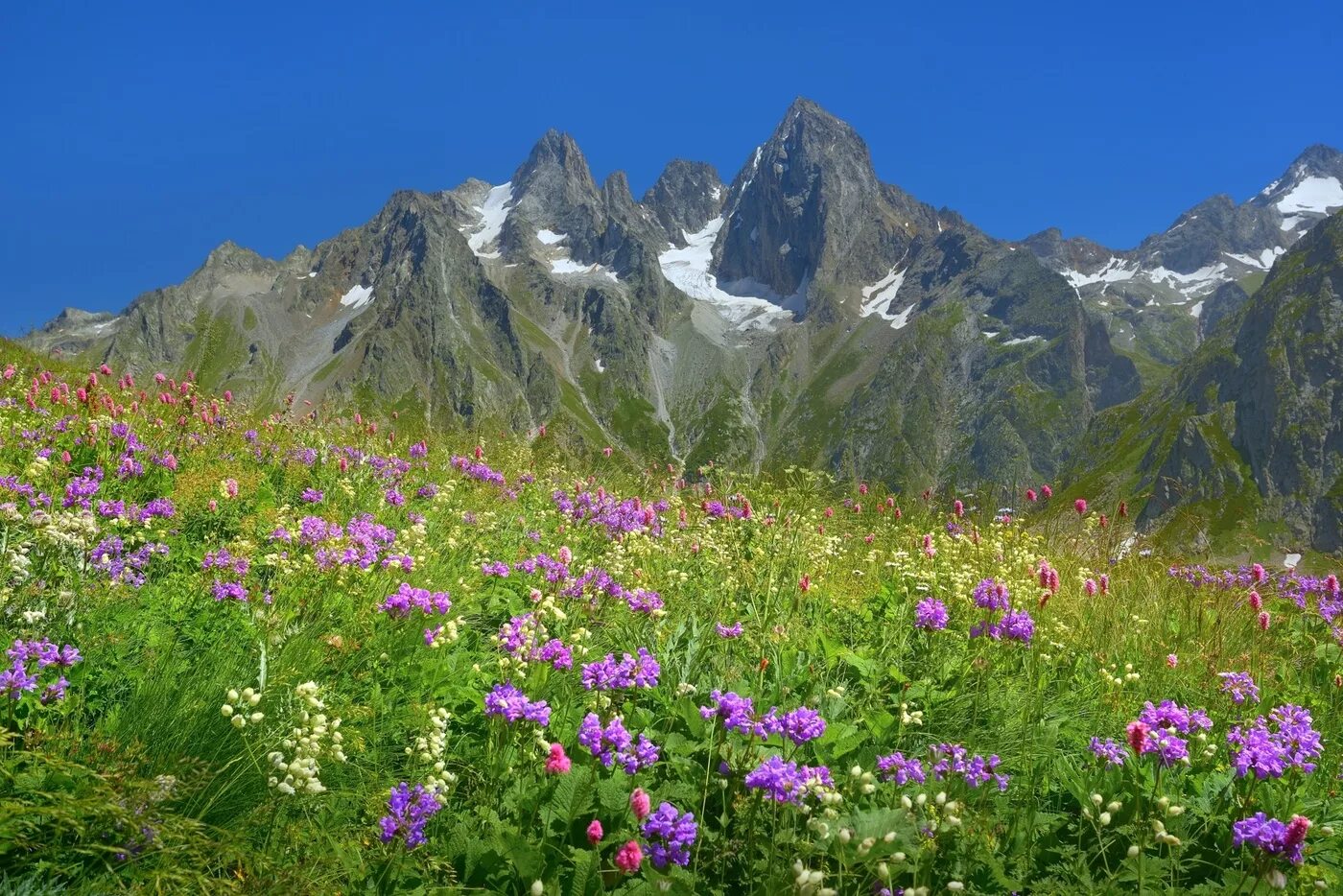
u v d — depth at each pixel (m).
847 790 1.64
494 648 2.09
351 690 1.85
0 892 1.37
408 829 1.52
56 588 1.84
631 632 2.14
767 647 2.08
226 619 2.01
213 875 1.46
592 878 1.49
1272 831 1.57
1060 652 2.29
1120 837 1.70
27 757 1.49
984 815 1.65
